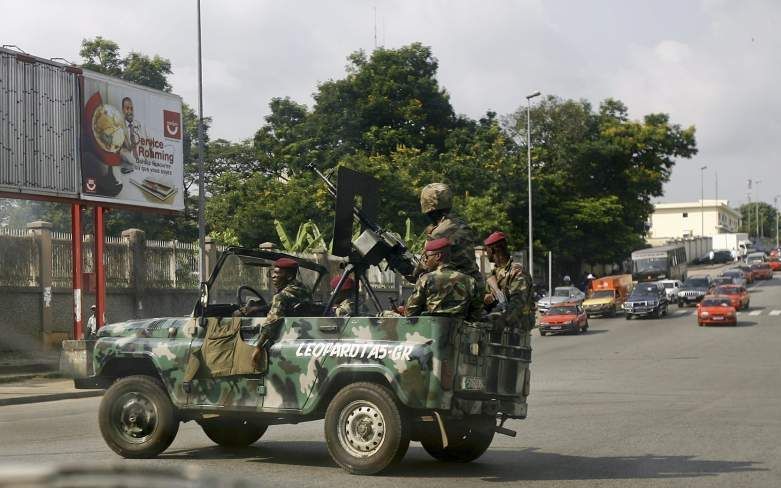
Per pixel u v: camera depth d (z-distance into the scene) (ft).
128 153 90.94
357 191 32.22
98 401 61.36
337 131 191.21
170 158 97.19
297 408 28.91
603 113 242.17
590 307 174.40
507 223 187.73
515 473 29.12
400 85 198.08
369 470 27.73
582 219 218.79
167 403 30.83
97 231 86.58
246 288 33.60
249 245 153.38
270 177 181.68
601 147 227.20
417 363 27.17
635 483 27.40
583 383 67.97
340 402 28.09
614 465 30.73
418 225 161.89
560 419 44.37
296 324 29.35
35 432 40.34
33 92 80.02
